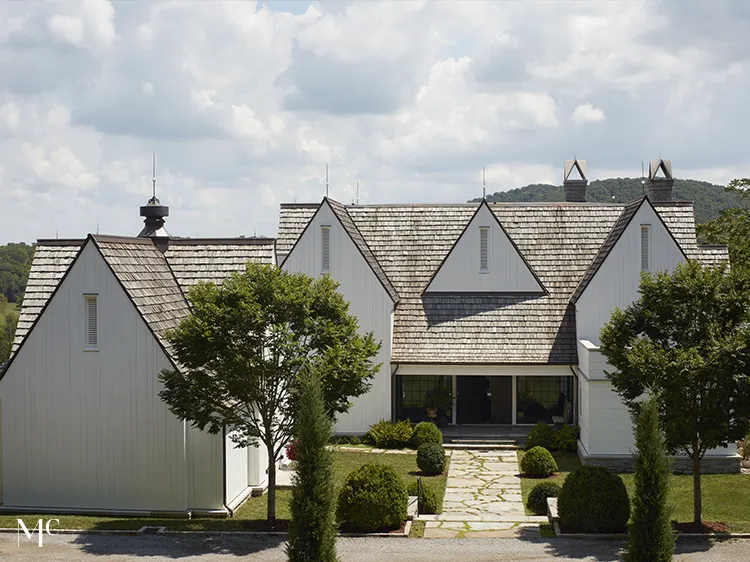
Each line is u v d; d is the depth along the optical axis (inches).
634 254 1507.1
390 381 1550.2
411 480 1273.4
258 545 927.7
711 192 3902.6
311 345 1000.2
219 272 1242.0
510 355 1545.3
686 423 951.0
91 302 1094.4
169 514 1074.7
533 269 1653.5
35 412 1104.8
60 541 943.0
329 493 801.6
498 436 1519.4
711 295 973.8
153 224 1422.2
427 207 1761.8
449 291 1644.9
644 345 964.6
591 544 920.3
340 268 1552.7
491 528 997.8
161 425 1080.8
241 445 1024.9
